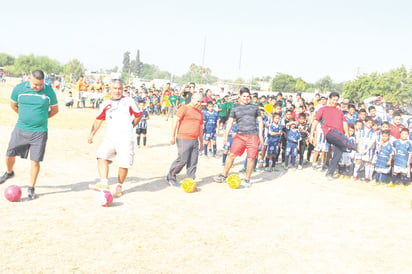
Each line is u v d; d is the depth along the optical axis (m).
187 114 7.64
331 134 9.41
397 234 5.57
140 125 13.02
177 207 6.32
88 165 9.27
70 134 14.20
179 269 4.03
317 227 5.71
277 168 11.10
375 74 59.28
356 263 4.48
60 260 4.05
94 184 7.38
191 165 7.94
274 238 5.13
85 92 27.58
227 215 6.05
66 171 8.42
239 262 4.30
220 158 12.14
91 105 30.11
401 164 9.23
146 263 4.12
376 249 4.95
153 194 7.07
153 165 10.04
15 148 6.18
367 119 9.90
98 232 4.92
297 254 4.64
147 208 6.14
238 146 8.16
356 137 10.39
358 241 5.21
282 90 90.69
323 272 4.19
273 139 10.32
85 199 6.38
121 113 6.63
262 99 14.43
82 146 11.93
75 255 4.20
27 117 5.97
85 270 3.86
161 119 24.52
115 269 3.93
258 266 4.23
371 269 4.34
